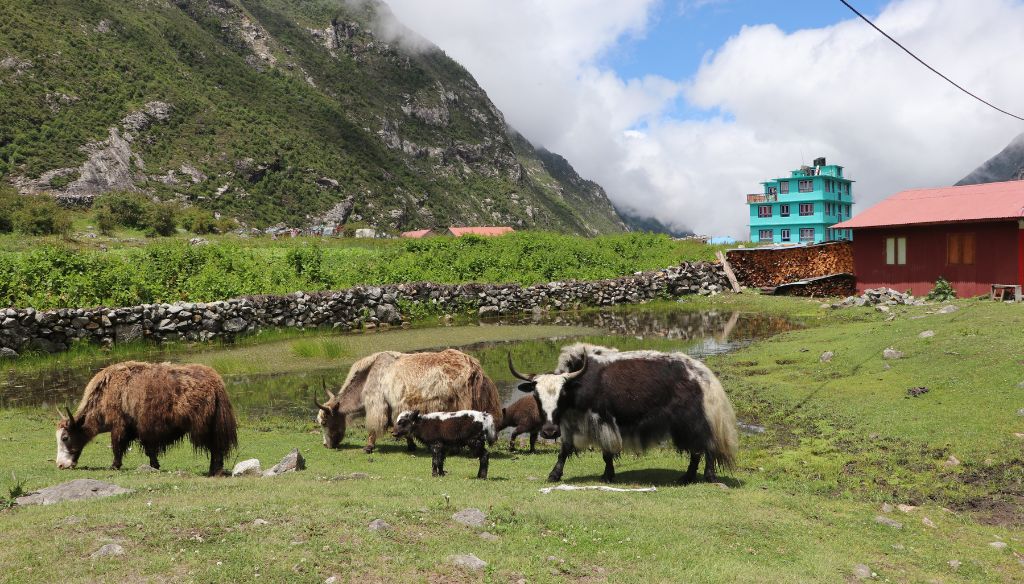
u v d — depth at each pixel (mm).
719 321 26641
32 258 23531
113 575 4516
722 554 5848
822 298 32031
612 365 8648
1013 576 6117
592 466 9914
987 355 14109
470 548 5457
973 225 27359
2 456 9344
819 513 7398
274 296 24031
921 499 8266
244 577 4609
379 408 10516
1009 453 9297
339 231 84375
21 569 4547
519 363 18500
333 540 5324
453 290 29516
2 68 118875
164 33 170875
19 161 104875
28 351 18781
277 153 151000
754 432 11531
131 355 19531
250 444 10852
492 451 11148
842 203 113688
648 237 46062
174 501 6238
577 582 5000
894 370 14492
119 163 117750
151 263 26203
